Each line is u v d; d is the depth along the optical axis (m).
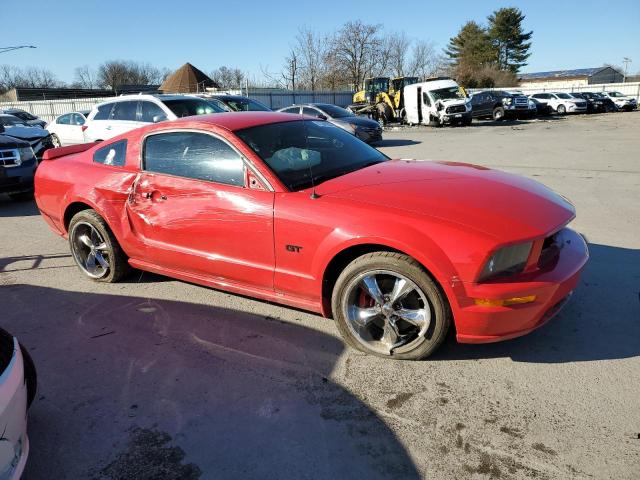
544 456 2.31
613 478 2.16
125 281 4.70
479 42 79.75
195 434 2.59
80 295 4.43
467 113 25.41
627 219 6.03
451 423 2.56
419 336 3.01
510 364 3.04
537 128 22.58
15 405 2.12
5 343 2.28
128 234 4.21
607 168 9.91
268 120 4.00
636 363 2.98
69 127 13.03
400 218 2.90
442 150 14.50
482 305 2.74
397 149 15.32
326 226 3.08
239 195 3.46
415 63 70.44
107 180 4.30
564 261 2.98
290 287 3.38
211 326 3.72
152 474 2.34
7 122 17.78
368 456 2.38
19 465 2.14
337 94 42.09
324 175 3.57
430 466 2.29
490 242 2.70
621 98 36.41
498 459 2.31
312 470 2.31
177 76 48.53
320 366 3.13
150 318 3.90
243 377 3.06
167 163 3.93
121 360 3.32
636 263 4.52
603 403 2.64
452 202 3.00
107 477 2.35
